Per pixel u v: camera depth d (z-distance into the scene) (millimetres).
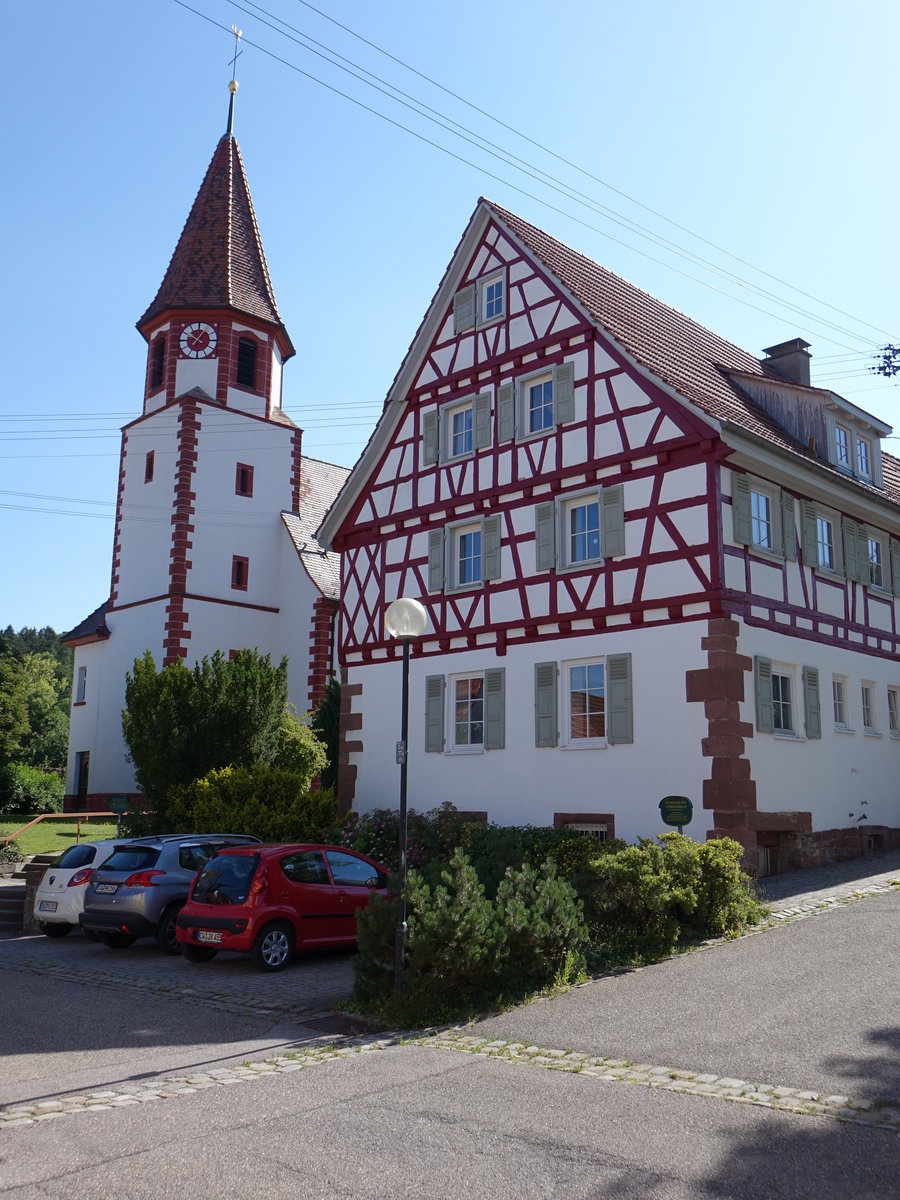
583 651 19578
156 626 35188
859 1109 6664
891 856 19656
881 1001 9234
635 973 11211
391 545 24156
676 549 18297
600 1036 8828
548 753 19859
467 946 9977
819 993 9680
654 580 18531
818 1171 5746
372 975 10547
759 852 17750
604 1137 6383
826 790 19406
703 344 24875
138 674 25844
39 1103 7602
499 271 22531
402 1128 6676
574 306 20703
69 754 38062
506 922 10453
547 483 20688
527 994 10422
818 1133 6289
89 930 15578
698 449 18219
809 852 18625
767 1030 8602
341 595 25141
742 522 18328
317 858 14086
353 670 24531
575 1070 7895
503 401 21953
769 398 22188
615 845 13750
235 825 21797
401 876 10539
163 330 37531
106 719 36188
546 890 10898
